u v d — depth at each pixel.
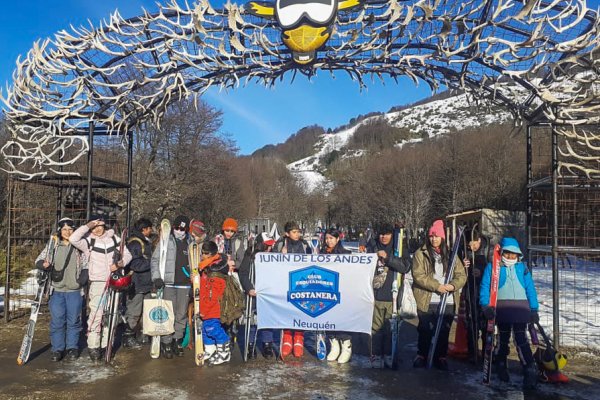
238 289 6.64
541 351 5.83
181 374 6.02
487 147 35.19
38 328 8.32
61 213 9.88
